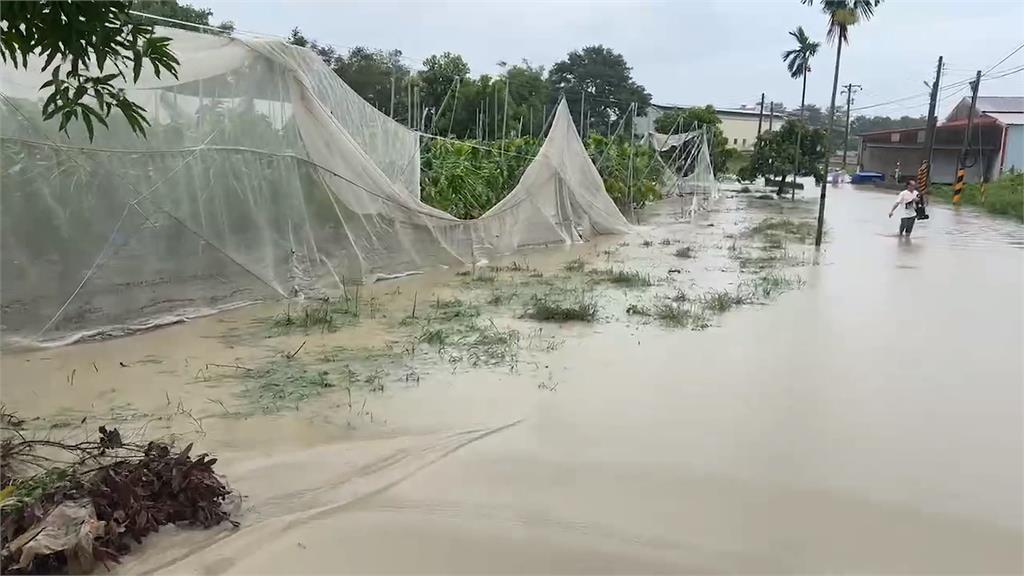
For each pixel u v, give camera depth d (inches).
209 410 229.6
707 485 183.3
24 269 285.7
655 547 155.3
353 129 439.8
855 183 2118.6
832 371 277.7
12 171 279.7
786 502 175.6
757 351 304.8
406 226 475.2
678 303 399.9
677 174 1453.0
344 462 193.2
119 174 310.5
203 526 157.5
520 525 163.3
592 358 291.4
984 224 912.3
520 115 1073.5
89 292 304.5
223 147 351.3
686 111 1659.7
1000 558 153.7
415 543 155.5
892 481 187.5
